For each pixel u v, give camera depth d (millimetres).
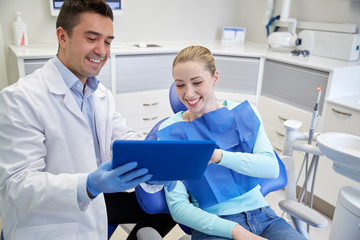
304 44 2713
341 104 2096
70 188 913
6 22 2584
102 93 1324
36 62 2271
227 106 1272
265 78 2732
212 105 1214
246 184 1198
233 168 1120
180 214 1139
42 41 2754
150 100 2805
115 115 1420
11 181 943
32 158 981
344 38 2473
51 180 931
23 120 999
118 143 747
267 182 1354
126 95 2668
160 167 830
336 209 1491
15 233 1074
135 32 3135
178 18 3322
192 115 1233
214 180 1174
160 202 1245
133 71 2652
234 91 2873
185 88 1131
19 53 2275
